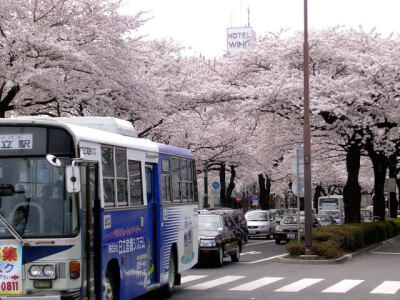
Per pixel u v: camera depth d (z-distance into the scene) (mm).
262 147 38312
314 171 52406
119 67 26219
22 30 21656
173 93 34094
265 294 14625
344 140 33156
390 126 32875
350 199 33531
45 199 9281
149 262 13055
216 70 38781
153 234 13461
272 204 100438
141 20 26766
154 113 27531
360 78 30359
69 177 8812
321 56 32219
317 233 25016
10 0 22547
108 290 10766
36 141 9414
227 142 44094
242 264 22859
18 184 9320
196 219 16812
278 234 35812
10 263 9148
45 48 22266
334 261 22828
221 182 51688
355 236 27688
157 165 13688
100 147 10477
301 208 62344
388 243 36000
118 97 26594
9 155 9391
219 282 17125
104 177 10617
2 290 9133
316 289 15500
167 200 14281
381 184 40812
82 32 25109
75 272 9203
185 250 15625
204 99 34500
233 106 34719
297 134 36312
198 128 42531
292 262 23016
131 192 12031
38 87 23328
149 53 35750
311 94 30625
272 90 30688
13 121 9445
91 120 12234
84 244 9562
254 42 35375
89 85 25875
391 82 30328
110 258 10664
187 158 16156
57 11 24344
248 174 58656
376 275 18781
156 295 14352
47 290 9117
